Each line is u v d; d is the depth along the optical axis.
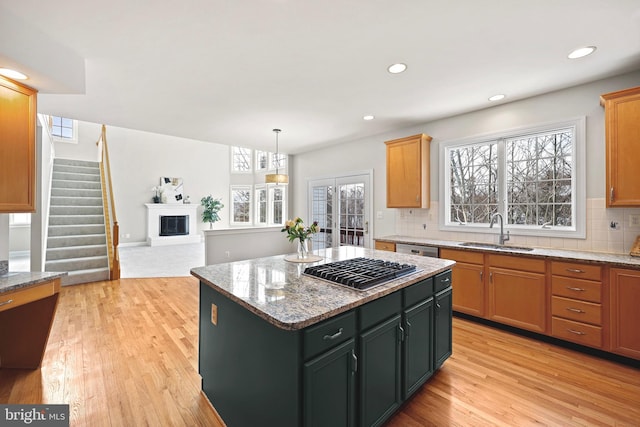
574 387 2.08
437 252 3.50
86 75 2.69
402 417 1.79
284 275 1.99
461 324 3.20
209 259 5.23
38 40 1.99
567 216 3.17
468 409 1.86
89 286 4.67
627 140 2.50
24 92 2.19
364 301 1.51
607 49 2.30
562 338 2.64
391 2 1.77
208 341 1.94
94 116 3.88
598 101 2.88
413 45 2.25
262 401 1.42
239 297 1.51
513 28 2.04
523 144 3.46
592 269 2.47
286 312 1.30
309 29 2.05
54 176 6.57
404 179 4.18
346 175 5.39
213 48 2.28
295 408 1.24
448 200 4.05
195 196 10.85
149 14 1.86
